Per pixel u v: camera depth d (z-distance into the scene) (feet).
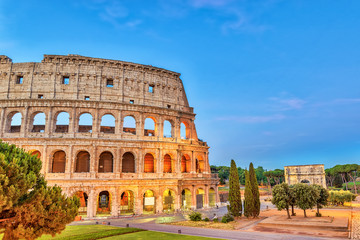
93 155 239.09
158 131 274.16
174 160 275.39
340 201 294.87
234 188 228.84
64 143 236.43
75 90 251.39
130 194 265.54
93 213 228.22
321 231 159.84
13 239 95.20
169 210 261.65
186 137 304.71
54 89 248.73
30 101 241.14
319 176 373.61
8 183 87.86
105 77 261.44
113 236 142.61
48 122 240.12
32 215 94.73
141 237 139.13
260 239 135.64
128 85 269.23
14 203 89.61
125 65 271.90
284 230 165.78
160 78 290.56
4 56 254.47
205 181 301.22
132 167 269.03
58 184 226.38
